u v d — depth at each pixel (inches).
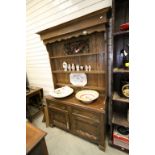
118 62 61.2
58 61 86.7
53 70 89.4
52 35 72.9
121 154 60.0
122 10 55.4
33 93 99.6
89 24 57.4
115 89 65.7
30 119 95.8
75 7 68.3
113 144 63.4
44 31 73.5
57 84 92.3
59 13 75.7
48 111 81.6
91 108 58.9
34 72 111.4
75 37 70.7
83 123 66.0
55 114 78.9
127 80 59.2
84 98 66.9
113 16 48.4
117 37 57.6
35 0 83.0
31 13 89.2
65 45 77.0
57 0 73.4
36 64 106.0
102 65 68.6
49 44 83.1
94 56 69.8
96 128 61.5
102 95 72.7
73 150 65.0
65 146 68.1
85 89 79.0
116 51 60.3
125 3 53.9
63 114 73.7
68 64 81.6
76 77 81.4
